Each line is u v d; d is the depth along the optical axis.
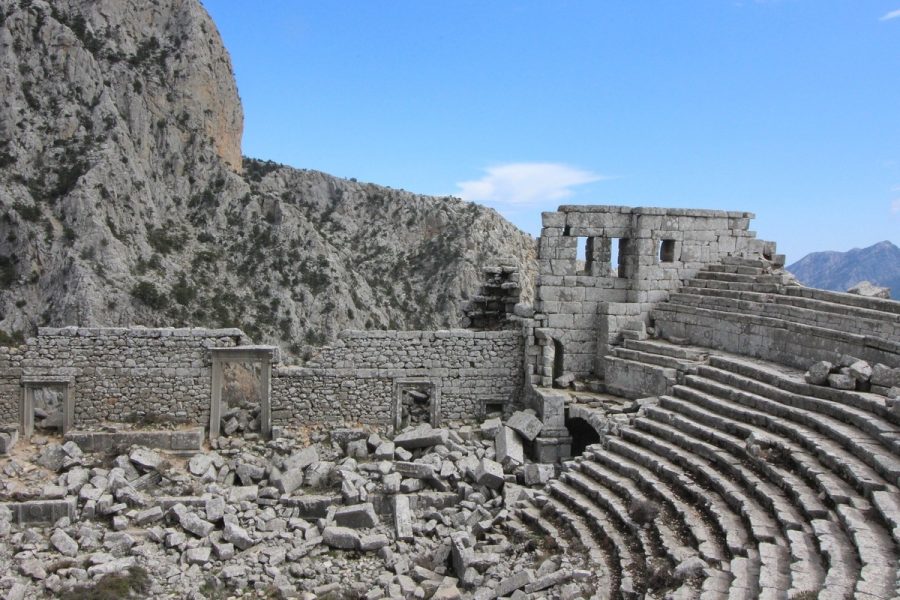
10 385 24.22
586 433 25.89
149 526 19.98
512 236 101.69
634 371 24.58
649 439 19.83
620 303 26.36
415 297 86.56
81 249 57.16
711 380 21.81
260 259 70.81
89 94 66.88
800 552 12.70
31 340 24.34
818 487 14.73
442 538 20.36
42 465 22.44
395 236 96.38
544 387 26.11
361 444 24.47
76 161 62.16
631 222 26.70
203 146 77.00
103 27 74.44
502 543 18.45
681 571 13.59
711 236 27.16
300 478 22.73
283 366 25.88
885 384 17.28
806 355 20.97
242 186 76.94
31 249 56.00
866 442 15.35
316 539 20.00
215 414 24.98
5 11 65.56
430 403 26.59
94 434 23.59
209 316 60.94
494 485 22.38
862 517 13.20
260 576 18.25
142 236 63.12
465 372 26.61
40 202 58.72
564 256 26.55
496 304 30.22
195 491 21.77
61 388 24.53
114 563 17.83
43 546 18.73
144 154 70.44
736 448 17.45
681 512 16.05
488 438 25.34
